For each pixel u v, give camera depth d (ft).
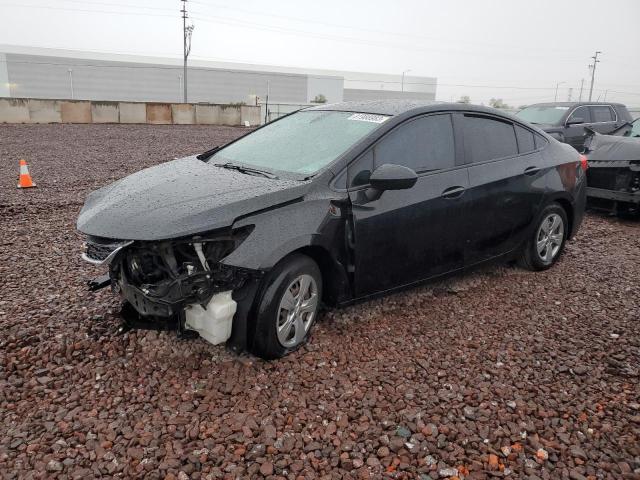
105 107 103.55
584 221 25.98
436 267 14.25
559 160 17.52
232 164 13.65
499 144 15.88
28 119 96.58
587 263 18.94
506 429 9.58
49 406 9.69
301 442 9.04
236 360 11.41
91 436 8.93
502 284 16.65
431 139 14.05
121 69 338.75
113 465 8.30
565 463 8.82
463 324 13.76
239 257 10.30
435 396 10.50
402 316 14.08
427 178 13.61
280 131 15.01
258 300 10.85
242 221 10.53
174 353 11.56
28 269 16.47
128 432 9.07
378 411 9.93
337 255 11.97
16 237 20.08
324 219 11.57
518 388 10.91
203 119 113.19
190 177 12.43
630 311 14.84
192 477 8.13
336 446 8.99
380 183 11.59
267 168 13.00
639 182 23.99
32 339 11.81
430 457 8.82
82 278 15.74
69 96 332.19
